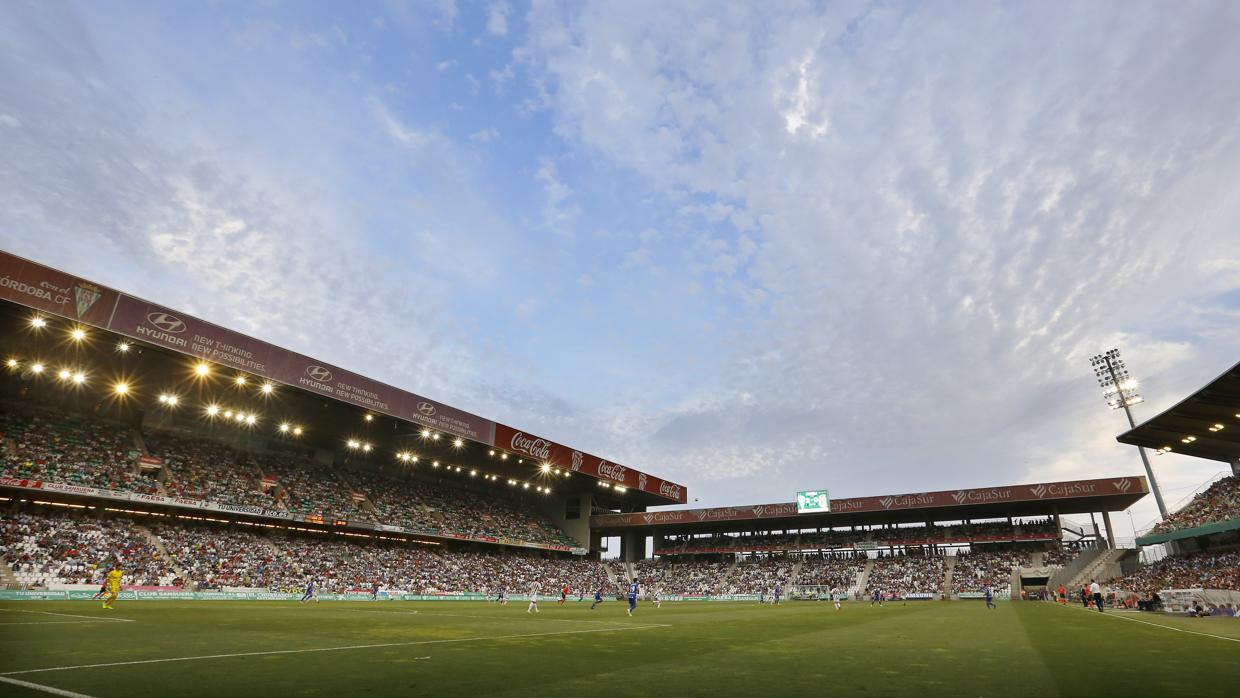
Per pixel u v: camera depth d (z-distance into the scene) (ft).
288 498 173.88
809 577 247.50
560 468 228.43
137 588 117.70
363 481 212.84
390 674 33.50
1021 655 45.57
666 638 61.16
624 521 280.10
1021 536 233.35
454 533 210.18
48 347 131.13
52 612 71.97
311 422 182.50
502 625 75.56
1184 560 169.68
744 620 97.25
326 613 91.09
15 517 126.21
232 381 148.56
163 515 153.38
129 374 146.30
